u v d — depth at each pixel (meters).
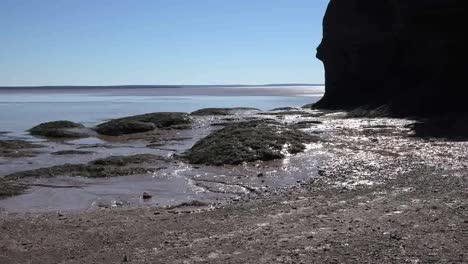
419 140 28.86
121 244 11.31
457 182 16.66
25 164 25.06
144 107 93.62
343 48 57.47
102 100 139.50
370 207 13.41
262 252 9.75
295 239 10.53
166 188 19.00
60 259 10.38
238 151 24.33
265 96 165.00
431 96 41.28
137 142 34.56
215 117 50.00
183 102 118.62
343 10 57.22
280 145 25.59
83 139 37.16
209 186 19.16
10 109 86.94
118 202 16.89
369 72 54.25
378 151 25.47
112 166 23.11
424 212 12.18
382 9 53.31
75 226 13.34
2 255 10.76
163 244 11.04
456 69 42.06
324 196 15.93
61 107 94.88
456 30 43.44
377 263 8.53
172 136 37.38
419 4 44.97
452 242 9.44
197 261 9.48
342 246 9.66
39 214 15.23
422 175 18.56
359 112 46.19
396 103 43.56
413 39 47.47
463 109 39.12
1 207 16.30
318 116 47.38
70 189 18.94
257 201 15.98
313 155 24.77
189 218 13.80
